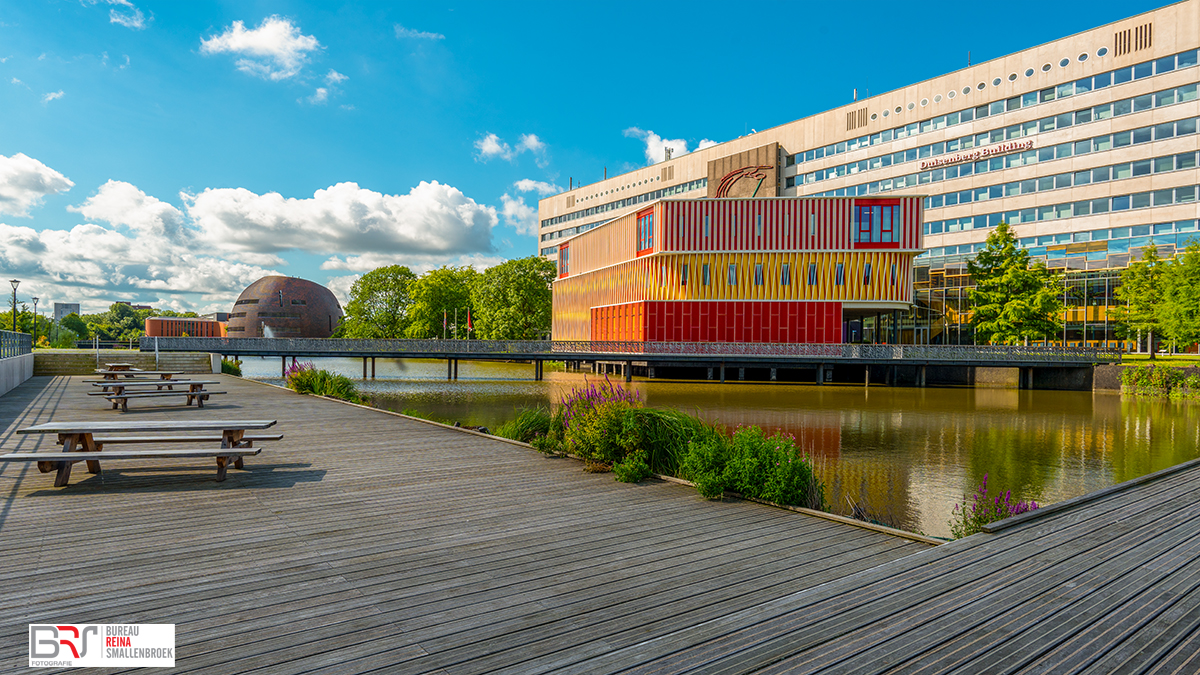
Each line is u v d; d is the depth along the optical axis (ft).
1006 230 142.92
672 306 152.46
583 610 13.80
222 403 57.93
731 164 254.47
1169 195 156.46
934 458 51.96
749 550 18.11
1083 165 171.22
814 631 12.42
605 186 314.14
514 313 235.61
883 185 214.07
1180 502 23.45
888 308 151.43
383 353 136.87
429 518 21.21
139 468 28.73
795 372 156.97
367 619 13.21
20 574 15.51
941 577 15.42
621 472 27.22
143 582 15.12
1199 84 152.46
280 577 15.60
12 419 45.11
